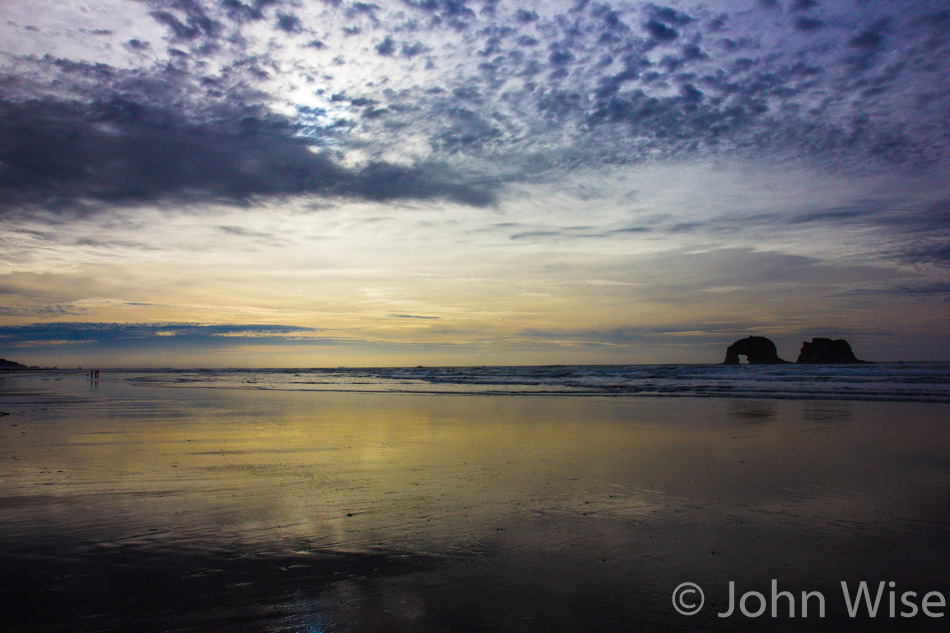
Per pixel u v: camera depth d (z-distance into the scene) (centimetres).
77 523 513
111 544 457
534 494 621
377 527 503
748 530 499
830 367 5116
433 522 518
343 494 621
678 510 560
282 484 670
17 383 4378
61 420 1415
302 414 1560
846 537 482
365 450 922
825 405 1684
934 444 962
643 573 404
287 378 5950
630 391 2492
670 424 1259
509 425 1259
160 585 378
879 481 686
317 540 469
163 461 823
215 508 563
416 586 379
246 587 375
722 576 400
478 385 3378
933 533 491
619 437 1062
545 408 1686
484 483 675
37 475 720
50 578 388
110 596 360
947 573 405
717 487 655
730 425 1236
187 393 2745
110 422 1363
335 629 321
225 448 945
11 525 507
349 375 7225
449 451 909
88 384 4134
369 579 390
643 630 322
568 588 378
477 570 407
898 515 545
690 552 445
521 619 334
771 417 1384
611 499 600
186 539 469
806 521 525
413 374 6725
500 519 528
